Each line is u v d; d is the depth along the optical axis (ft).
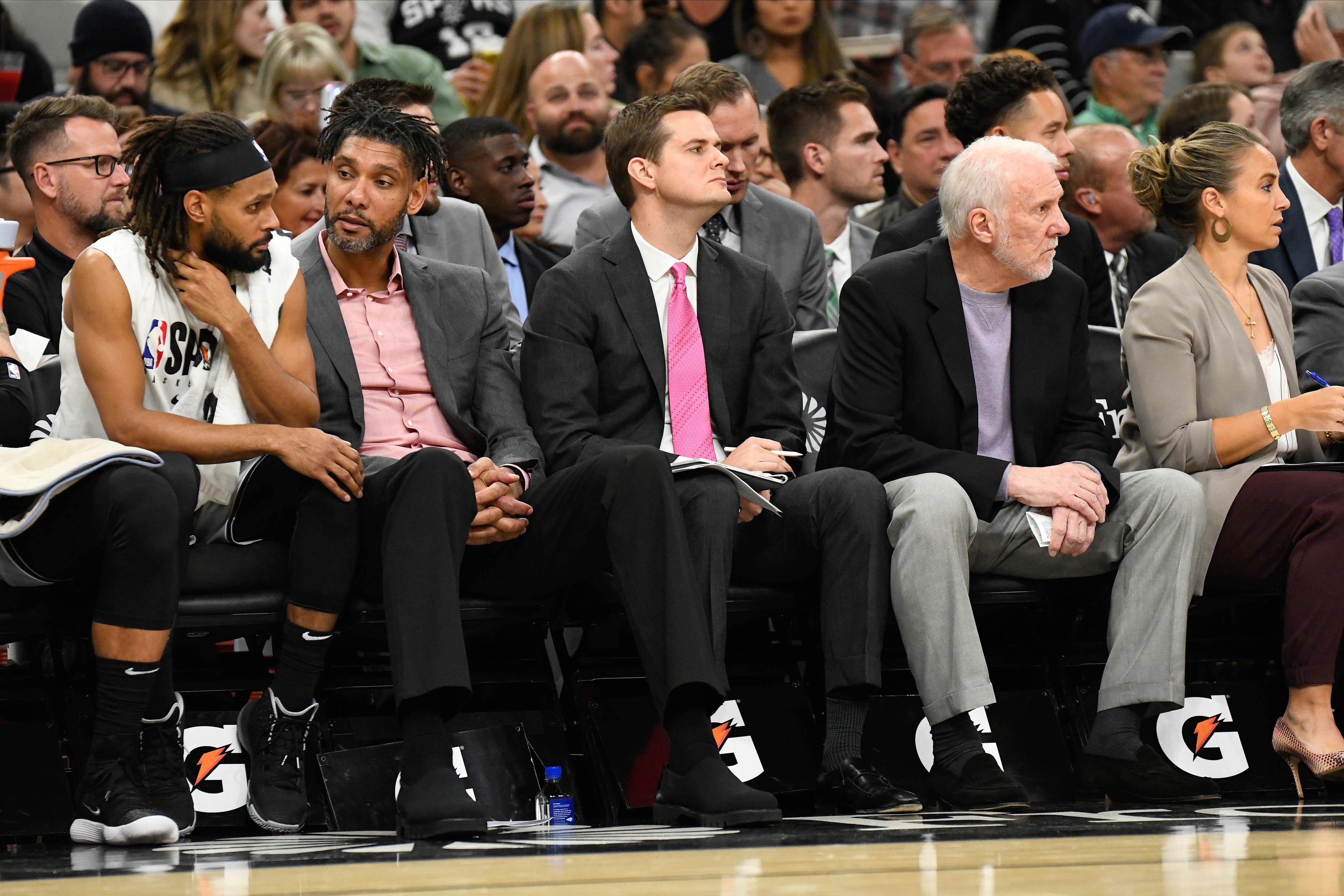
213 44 57.21
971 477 32.30
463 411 33.24
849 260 52.11
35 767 26.86
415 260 34.12
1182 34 63.46
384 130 32.04
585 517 28.94
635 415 33.35
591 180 57.21
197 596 28.73
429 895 16.44
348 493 28.14
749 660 32.99
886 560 30.68
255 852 23.17
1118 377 39.55
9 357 30.78
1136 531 31.96
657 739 30.14
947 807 30.22
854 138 51.47
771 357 34.58
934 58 65.36
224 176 29.14
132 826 25.02
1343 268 40.32
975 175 33.88
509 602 30.55
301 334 31.09
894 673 33.86
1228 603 35.78
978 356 34.76
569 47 58.80
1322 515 32.27
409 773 25.67
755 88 64.75
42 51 56.29
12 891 18.29
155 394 29.71
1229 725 33.12
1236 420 34.12
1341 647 35.35
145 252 29.50
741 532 31.99
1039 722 32.35
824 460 35.19
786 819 27.71
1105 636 34.76
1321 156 48.14
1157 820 25.86
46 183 38.04
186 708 29.58
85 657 29.12
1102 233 51.67
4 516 26.30
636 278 33.83
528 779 29.35
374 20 60.70
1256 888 15.78
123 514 25.79
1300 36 69.15
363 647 31.63
